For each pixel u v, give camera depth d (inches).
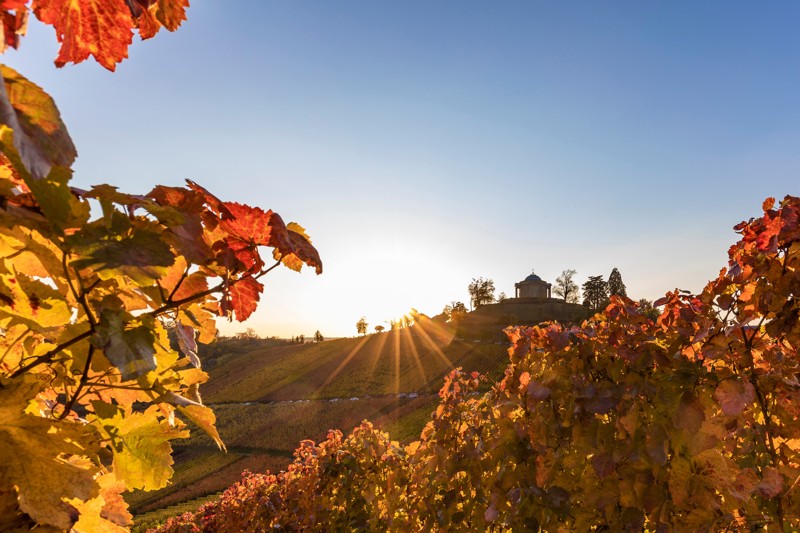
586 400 104.8
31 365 36.5
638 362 99.0
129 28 38.1
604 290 4458.7
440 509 158.6
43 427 34.7
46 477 33.3
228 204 43.9
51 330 37.0
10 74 26.3
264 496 341.1
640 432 96.6
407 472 210.2
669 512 91.9
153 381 49.1
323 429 2097.7
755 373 90.0
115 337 36.0
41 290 37.7
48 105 26.6
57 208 30.9
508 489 123.9
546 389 113.4
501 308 4562.0
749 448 104.0
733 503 88.0
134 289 44.2
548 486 115.1
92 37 37.6
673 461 91.5
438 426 169.5
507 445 125.6
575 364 113.3
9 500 32.1
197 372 54.6
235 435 2172.7
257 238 46.2
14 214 31.7
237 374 3676.2
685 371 93.3
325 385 2942.9
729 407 83.2
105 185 34.6
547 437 114.0
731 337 89.7
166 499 1403.8
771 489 80.7
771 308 83.1
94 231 34.5
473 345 3307.1
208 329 57.4
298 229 53.6
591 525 104.8
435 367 2915.8
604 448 101.3
